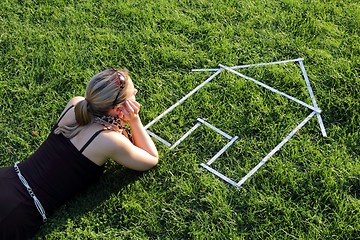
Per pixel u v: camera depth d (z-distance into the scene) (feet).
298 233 10.89
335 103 13.60
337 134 12.86
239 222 11.24
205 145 12.95
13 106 14.37
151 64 15.35
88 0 17.71
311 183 11.76
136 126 12.00
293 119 13.33
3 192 10.88
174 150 12.80
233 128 13.26
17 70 15.43
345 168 12.03
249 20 16.55
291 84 14.32
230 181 12.05
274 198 11.51
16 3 17.74
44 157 11.27
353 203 11.25
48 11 17.38
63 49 15.98
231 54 15.40
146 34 16.21
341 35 15.71
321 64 14.82
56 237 11.24
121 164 11.76
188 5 17.29
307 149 12.49
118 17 17.03
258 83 14.37
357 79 14.07
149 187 12.07
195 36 16.20
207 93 14.26
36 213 11.08
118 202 11.79
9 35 16.58
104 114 11.07
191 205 11.69
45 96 14.57
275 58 15.24
